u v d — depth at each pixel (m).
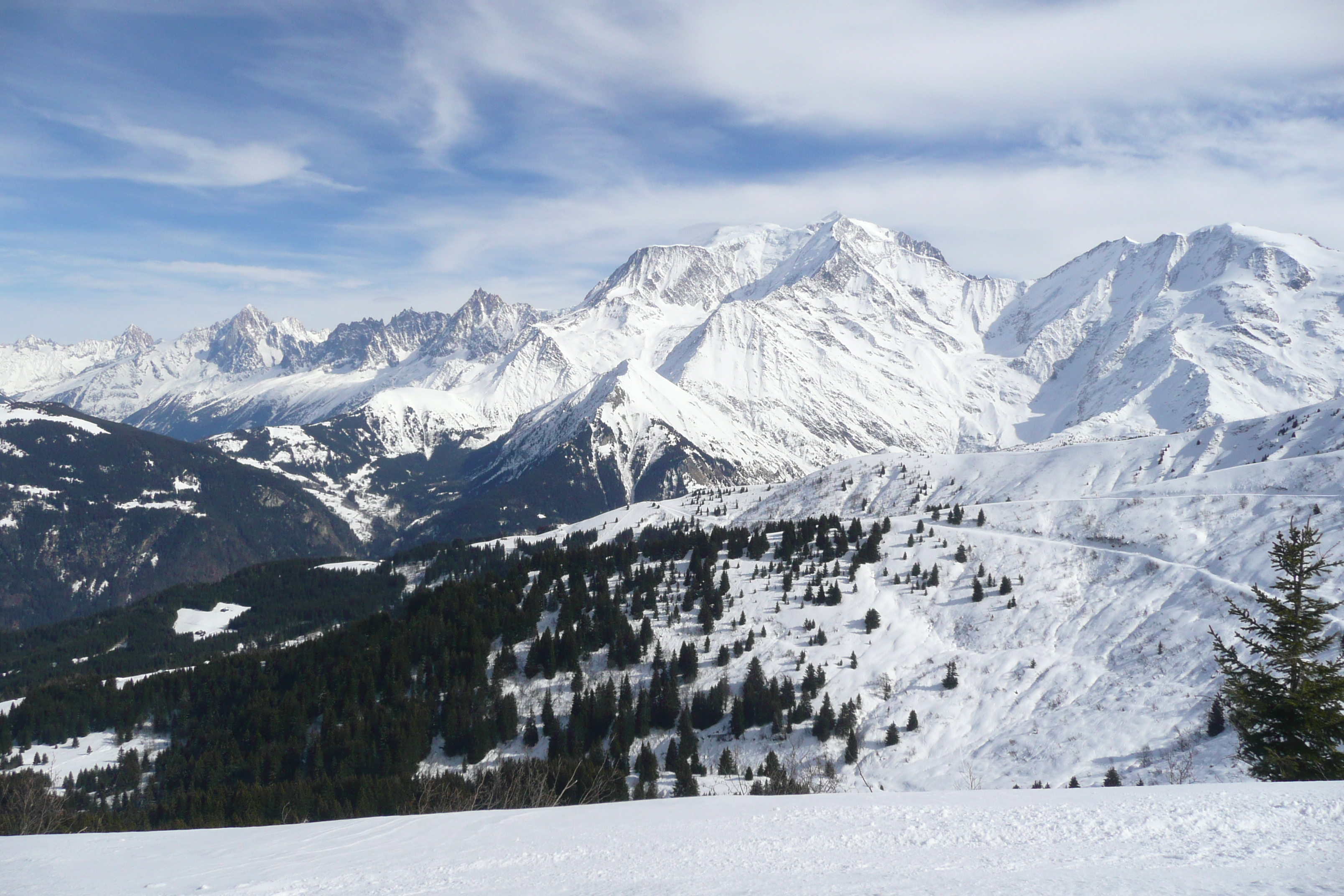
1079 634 142.25
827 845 17.73
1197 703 113.12
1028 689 130.25
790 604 167.88
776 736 128.50
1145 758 104.19
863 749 123.56
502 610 164.62
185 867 20.00
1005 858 15.56
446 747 126.88
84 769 142.88
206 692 164.25
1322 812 17.59
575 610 166.38
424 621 162.88
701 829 20.39
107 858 21.88
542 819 24.47
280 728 137.00
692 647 146.25
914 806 21.41
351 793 98.88
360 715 135.50
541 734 132.12
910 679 139.88
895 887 13.66
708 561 194.38
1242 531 161.25
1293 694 42.56
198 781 127.69
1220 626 129.00
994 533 189.38
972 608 157.62
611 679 143.00
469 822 24.97
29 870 20.11
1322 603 43.34
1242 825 16.89
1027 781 107.56
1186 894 12.27
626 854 18.25
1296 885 12.52
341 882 17.53
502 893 15.55
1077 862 15.01
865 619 158.75
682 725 125.94
